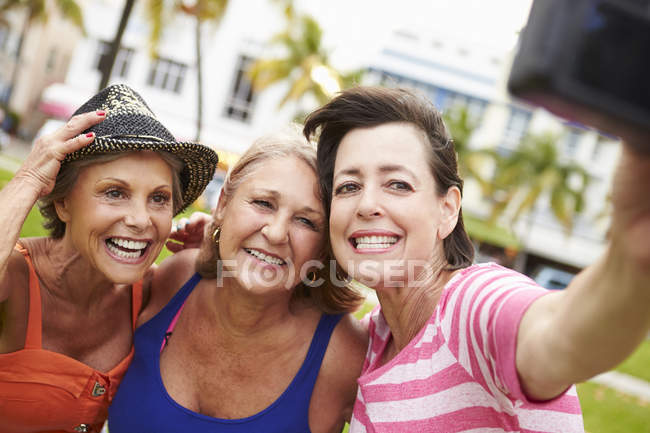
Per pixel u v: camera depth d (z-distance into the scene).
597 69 0.66
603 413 7.45
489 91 34.09
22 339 2.11
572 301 1.07
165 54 29.06
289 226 2.03
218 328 2.18
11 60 38.00
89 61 29.52
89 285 2.15
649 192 0.88
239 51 29.33
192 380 2.21
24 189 1.85
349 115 1.90
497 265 1.65
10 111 36.84
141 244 2.01
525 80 0.69
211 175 2.22
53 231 2.16
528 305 1.25
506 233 34.38
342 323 2.27
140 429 2.15
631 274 0.94
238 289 2.06
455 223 1.92
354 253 1.86
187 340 2.23
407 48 33.72
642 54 0.67
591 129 0.73
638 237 0.90
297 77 27.27
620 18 0.67
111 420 2.24
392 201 1.80
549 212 34.94
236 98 29.58
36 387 2.11
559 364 1.11
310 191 2.03
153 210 2.01
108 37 29.23
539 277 25.62
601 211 32.53
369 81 33.53
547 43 0.68
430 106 1.90
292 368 2.20
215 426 2.12
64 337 2.19
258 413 2.14
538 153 30.62
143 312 2.34
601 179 34.56
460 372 1.60
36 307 2.11
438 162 1.86
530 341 1.19
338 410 2.23
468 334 1.50
